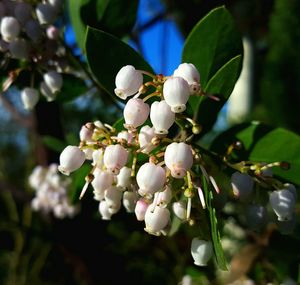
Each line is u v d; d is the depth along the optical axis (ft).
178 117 0.26
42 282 0.85
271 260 0.41
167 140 0.25
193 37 0.30
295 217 0.30
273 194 0.28
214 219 0.23
